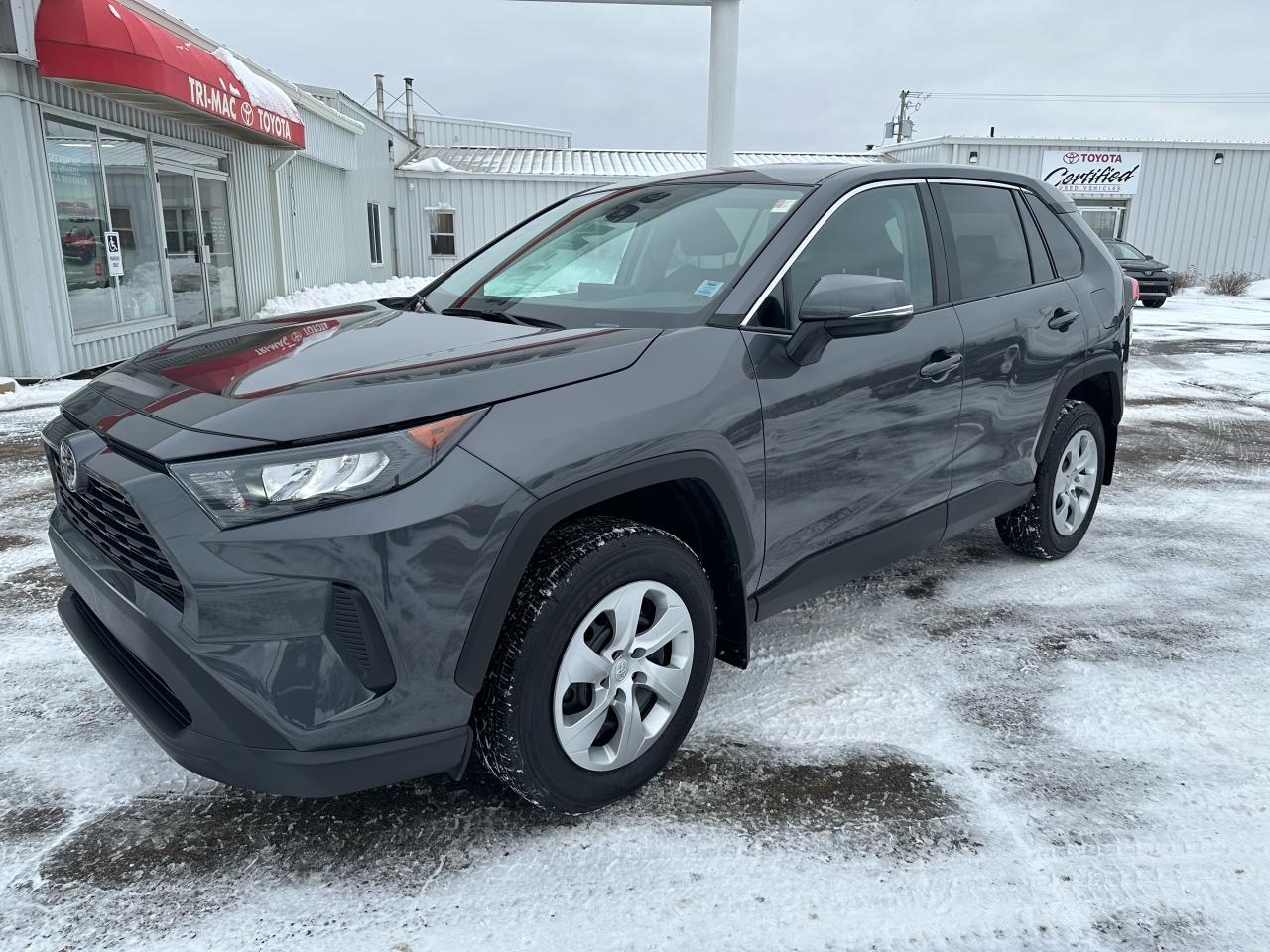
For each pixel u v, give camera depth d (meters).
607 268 2.91
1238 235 28.06
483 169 26.89
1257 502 5.13
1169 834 2.18
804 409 2.50
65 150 8.95
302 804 2.28
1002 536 4.01
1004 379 3.30
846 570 2.82
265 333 2.61
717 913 1.92
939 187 3.26
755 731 2.62
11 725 2.63
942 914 1.92
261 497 1.75
